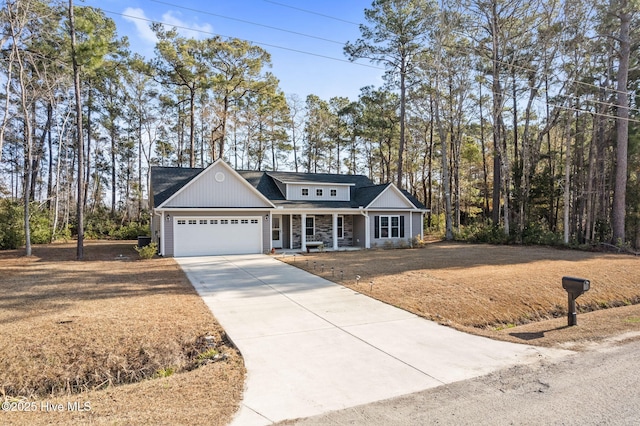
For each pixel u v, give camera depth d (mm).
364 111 35812
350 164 45562
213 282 11188
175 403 4195
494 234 23781
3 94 23797
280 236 21062
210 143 38000
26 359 5566
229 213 18312
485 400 4262
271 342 6301
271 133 38906
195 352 6203
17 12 16922
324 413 3982
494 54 23062
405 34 26719
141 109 36000
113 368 5688
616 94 21219
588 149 26000
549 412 3955
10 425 3740
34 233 23891
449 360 5562
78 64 15422
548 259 15508
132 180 39156
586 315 8617
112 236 30281
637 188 21719
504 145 24609
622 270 12805
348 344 6238
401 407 4113
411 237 23125
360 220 22359
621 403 4141
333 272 12555
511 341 6496
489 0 22188
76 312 7473
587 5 19234
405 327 7188
